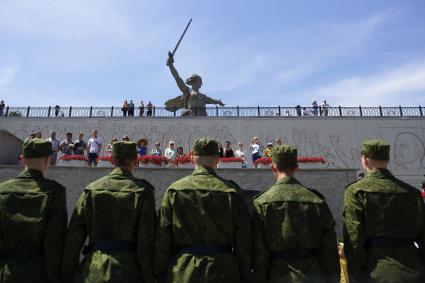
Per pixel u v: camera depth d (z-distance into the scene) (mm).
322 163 13688
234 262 3631
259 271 3719
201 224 3609
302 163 13703
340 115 25812
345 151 24781
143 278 3648
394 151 24812
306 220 3709
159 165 13531
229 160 13859
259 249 3754
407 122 25453
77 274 3656
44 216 3797
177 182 3920
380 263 3746
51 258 3775
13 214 3748
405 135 25141
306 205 3777
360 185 4023
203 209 3637
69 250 3701
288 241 3658
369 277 3773
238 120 25359
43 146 4191
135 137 24953
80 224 3785
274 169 4246
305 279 3525
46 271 3770
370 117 25500
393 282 3629
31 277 3674
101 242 3691
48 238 3795
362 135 25141
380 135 25156
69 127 25312
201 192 3713
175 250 3738
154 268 3699
